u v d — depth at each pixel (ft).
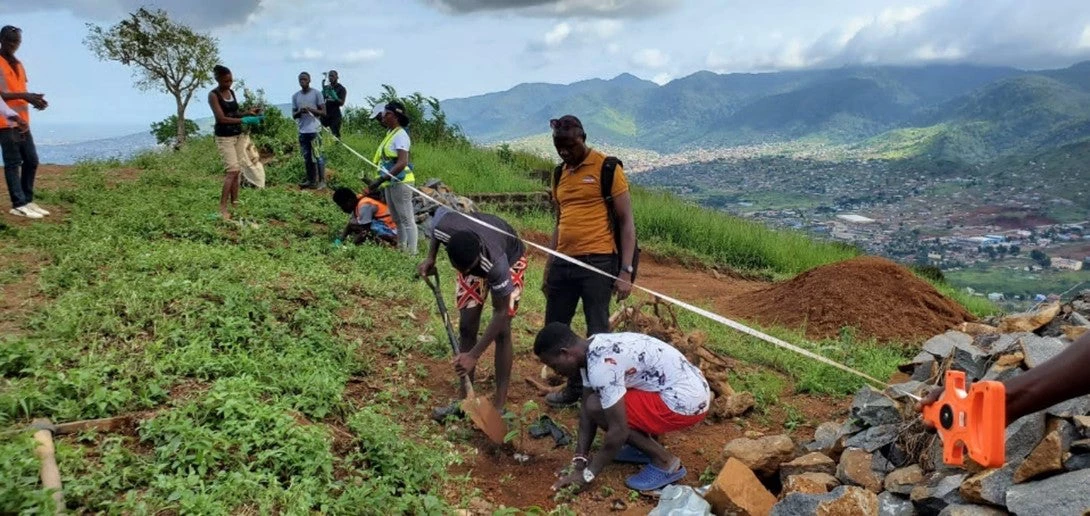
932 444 14.37
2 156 26.78
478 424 16.16
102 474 12.07
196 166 45.50
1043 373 6.16
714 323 28.32
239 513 11.92
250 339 18.56
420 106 72.54
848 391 21.80
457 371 16.61
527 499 15.15
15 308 18.84
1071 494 11.20
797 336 27.58
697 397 15.56
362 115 71.26
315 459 13.48
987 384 6.30
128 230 27.50
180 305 19.61
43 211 28.25
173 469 12.66
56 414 13.75
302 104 42.96
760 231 52.37
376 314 23.41
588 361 15.16
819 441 17.01
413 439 16.30
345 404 16.75
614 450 15.19
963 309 31.55
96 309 18.65
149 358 16.14
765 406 20.36
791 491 14.46
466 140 73.61
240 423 13.99
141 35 62.34
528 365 21.59
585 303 18.07
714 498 14.38
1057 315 21.54
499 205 49.39
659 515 14.23
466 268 16.12
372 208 33.09
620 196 17.63
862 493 12.83
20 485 11.08
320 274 25.62
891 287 30.40
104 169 42.01
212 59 65.57
